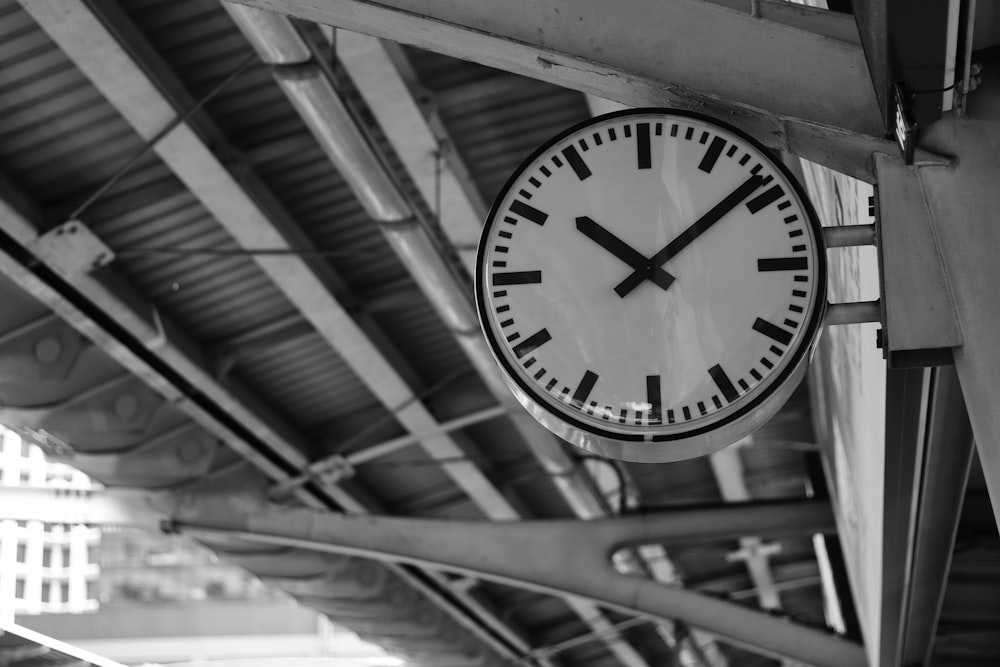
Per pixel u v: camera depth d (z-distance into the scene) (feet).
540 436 61.46
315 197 46.98
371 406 63.46
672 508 59.77
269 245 45.44
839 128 16.07
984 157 15.57
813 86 16.31
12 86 37.52
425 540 60.59
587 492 72.33
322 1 17.44
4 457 99.09
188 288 49.32
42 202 42.37
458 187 46.03
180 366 50.60
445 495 76.18
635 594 59.06
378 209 42.14
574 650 111.96
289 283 47.73
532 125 47.11
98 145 41.09
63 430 52.06
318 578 73.92
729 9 16.67
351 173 40.11
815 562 96.17
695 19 16.72
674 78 16.69
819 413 57.88
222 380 53.52
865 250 23.67
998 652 47.75
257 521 61.46
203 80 40.14
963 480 29.78
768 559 94.94
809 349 15.78
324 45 40.55
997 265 15.20
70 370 48.80
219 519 61.31
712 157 16.70
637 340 16.07
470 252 50.19
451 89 44.16
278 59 35.19
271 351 55.16
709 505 59.82
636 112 16.98
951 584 40.63
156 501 60.49
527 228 16.71
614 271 16.39
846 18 16.44
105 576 144.87
